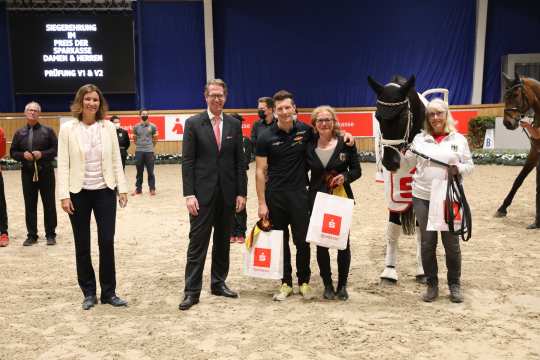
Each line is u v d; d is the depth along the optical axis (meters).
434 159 4.00
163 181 12.56
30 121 6.34
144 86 17.75
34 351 3.32
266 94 17.89
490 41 17.33
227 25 17.61
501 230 6.61
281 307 4.06
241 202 4.32
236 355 3.20
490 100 17.56
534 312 3.87
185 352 3.26
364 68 17.59
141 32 17.45
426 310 3.94
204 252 4.18
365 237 6.44
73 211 4.05
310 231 4.04
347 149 4.16
